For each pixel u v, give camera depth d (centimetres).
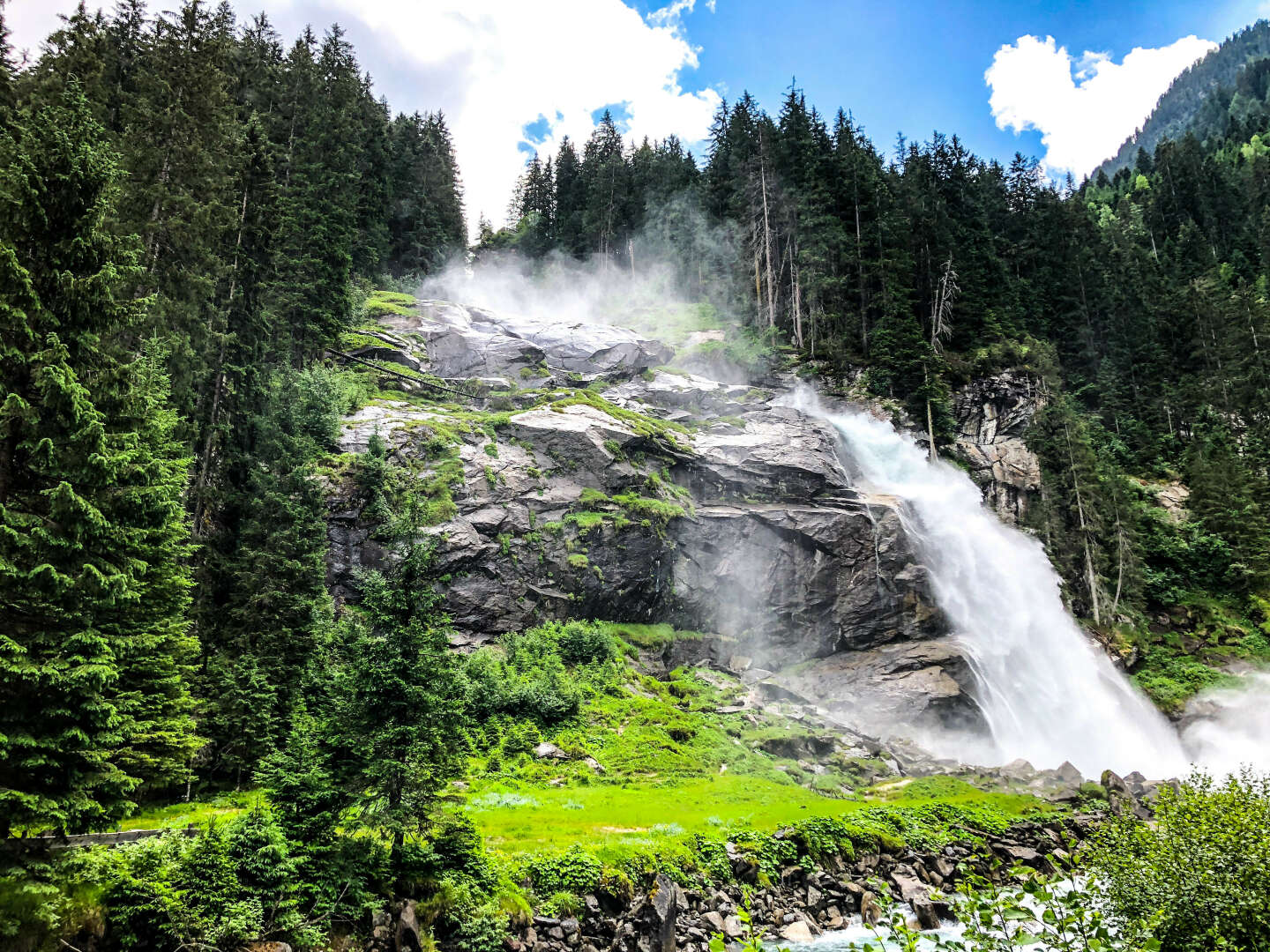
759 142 8494
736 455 5344
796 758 3441
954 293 7606
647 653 4262
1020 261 9231
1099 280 9006
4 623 1511
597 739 3225
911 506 5406
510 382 5806
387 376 5472
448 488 4256
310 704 2772
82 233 1722
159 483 1819
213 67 4512
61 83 4022
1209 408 8094
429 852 1773
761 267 8200
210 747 2606
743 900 2142
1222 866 1252
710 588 4816
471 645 3834
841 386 6919
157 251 3456
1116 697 5206
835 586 4819
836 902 2283
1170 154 13750
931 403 6719
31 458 1570
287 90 7031
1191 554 6594
